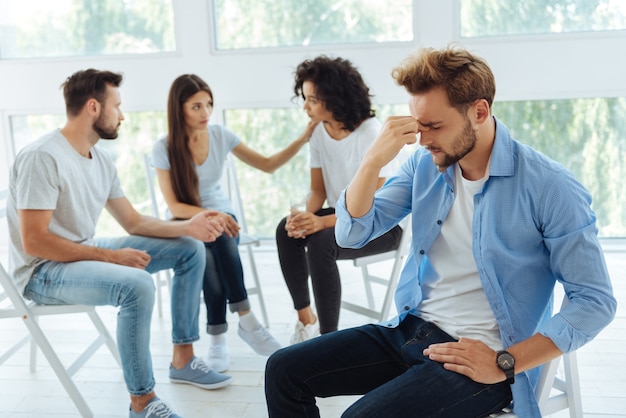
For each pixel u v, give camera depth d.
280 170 3.97
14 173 2.33
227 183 3.96
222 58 3.83
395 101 3.73
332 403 2.43
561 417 2.27
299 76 2.79
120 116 2.50
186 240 2.59
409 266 1.81
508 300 1.61
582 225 1.54
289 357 1.69
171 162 2.90
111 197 2.63
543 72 3.61
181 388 2.58
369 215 1.75
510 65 3.62
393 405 1.51
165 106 3.93
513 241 1.60
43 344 2.33
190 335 2.59
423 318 1.75
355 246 1.82
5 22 3.98
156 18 3.86
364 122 2.79
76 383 2.65
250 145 3.96
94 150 2.54
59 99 4.00
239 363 2.76
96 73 2.42
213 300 2.70
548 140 3.73
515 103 3.71
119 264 2.38
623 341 2.79
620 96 3.58
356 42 3.73
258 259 3.98
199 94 2.85
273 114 3.90
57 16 3.94
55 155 2.31
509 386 1.56
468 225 1.67
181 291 2.57
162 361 2.80
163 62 3.88
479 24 3.63
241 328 2.77
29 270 2.36
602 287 1.52
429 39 3.63
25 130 4.13
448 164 1.61
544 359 1.51
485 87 1.55
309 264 2.56
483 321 1.64
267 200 4.02
